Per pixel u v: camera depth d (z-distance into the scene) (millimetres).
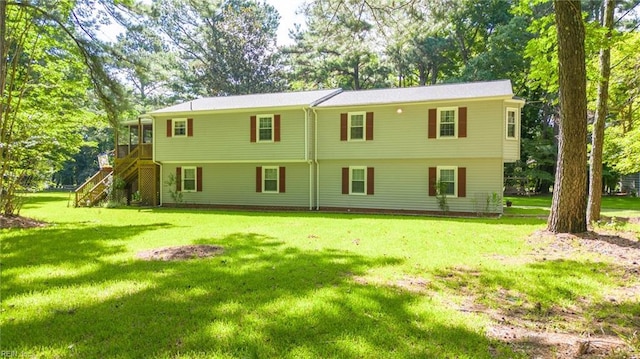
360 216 15570
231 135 19641
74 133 19391
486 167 16500
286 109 18688
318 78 35156
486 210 16484
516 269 6258
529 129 30938
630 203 22125
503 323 4172
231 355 3355
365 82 36000
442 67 34500
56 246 8406
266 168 19984
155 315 4258
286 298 4785
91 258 7152
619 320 4301
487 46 29141
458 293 5125
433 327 3965
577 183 8727
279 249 7965
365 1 7840
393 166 17922
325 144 18578
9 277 5812
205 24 35906
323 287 5258
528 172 28469
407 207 17734
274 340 3633
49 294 4992
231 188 20578
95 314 4285
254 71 37156
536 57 10484
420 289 5242
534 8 26125
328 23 8250
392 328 3918
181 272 6055
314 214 16562
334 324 4008
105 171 24250
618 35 9789
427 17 8000
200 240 9148
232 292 5039
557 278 5754
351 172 18609
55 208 19438
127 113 15508
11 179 12703
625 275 5867
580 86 8555
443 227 11547
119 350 3459
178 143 20516
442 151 16750
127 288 5227
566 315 4461
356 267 6379
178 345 3543
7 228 11328
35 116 13484
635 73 13172
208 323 4020
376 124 17750
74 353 3398
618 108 14016
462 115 16375
